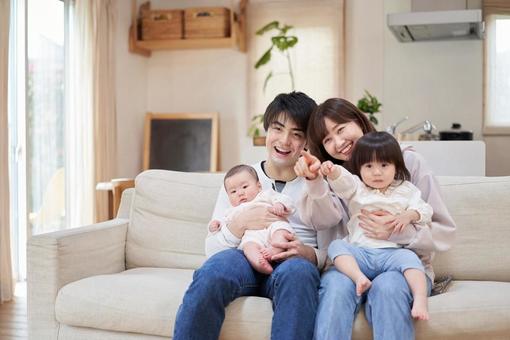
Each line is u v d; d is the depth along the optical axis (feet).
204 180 9.46
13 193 15.56
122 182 13.87
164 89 21.85
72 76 17.76
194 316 6.53
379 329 6.34
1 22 14.14
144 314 7.20
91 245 8.54
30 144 16.33
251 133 20.70
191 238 9.14
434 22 17.04
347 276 6.79
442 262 8.17
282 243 7.22
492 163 19.44
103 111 18.42
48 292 7.82
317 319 6.49
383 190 7.27
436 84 19.66
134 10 20.68
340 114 7.78
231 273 6.82
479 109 19.42
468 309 6.72
